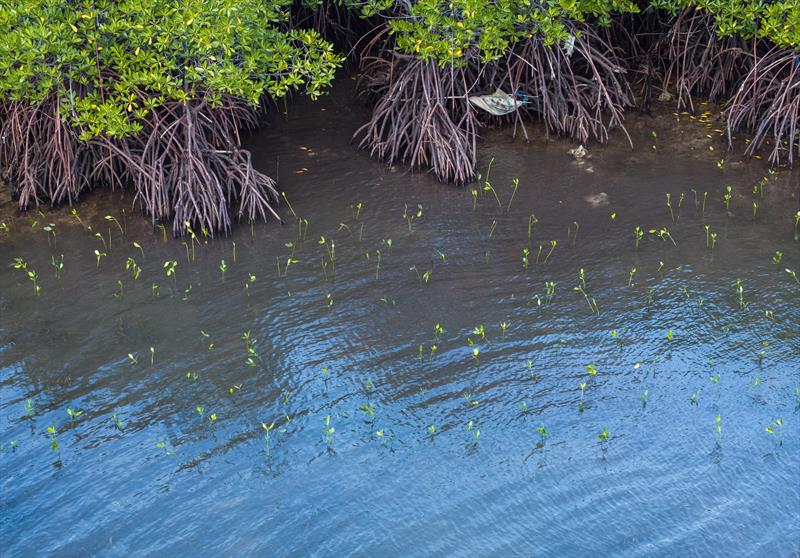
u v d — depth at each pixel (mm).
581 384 7887
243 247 10125
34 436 7406
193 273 9625
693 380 7887
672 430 7340
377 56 14719
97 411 7676
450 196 11156
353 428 7465
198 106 10609
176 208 10281
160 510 6703
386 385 7941
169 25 9906
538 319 8758
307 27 15211
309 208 10922
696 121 12898
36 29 9398
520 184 11359
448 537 6445
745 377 7898
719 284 9180
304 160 12125
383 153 12047
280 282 9461
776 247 9789
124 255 9953
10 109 10859
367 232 10391
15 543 6438
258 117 13180
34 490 6879
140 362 8266
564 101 12602
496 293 9180
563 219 10523
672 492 6754
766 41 13039
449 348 8391
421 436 7363
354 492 6840
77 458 7184
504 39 12711
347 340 8539
